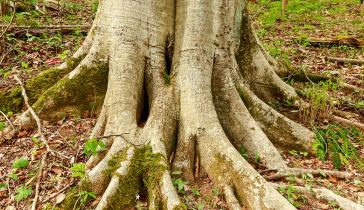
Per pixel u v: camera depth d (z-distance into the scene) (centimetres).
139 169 200
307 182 215
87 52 257
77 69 245
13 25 368
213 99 237
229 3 241
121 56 230
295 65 366
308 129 251
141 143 210
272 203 185
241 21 270
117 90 224
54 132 236
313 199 203
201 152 215
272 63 312
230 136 235
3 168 218
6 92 257
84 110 248
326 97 283
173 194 187
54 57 320
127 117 218
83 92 245
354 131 265
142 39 234
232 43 246
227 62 241
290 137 245
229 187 199
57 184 203
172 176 210
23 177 210
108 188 190
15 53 324
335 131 261
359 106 295
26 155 224
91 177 195
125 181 195
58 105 244
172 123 222
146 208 192
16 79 261
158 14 237
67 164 214
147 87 234
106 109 223
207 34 233
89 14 473
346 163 236
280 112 275
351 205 196
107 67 243
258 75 276
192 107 221
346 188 217
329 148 244
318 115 272
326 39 425
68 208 189
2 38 318
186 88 225
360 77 348
